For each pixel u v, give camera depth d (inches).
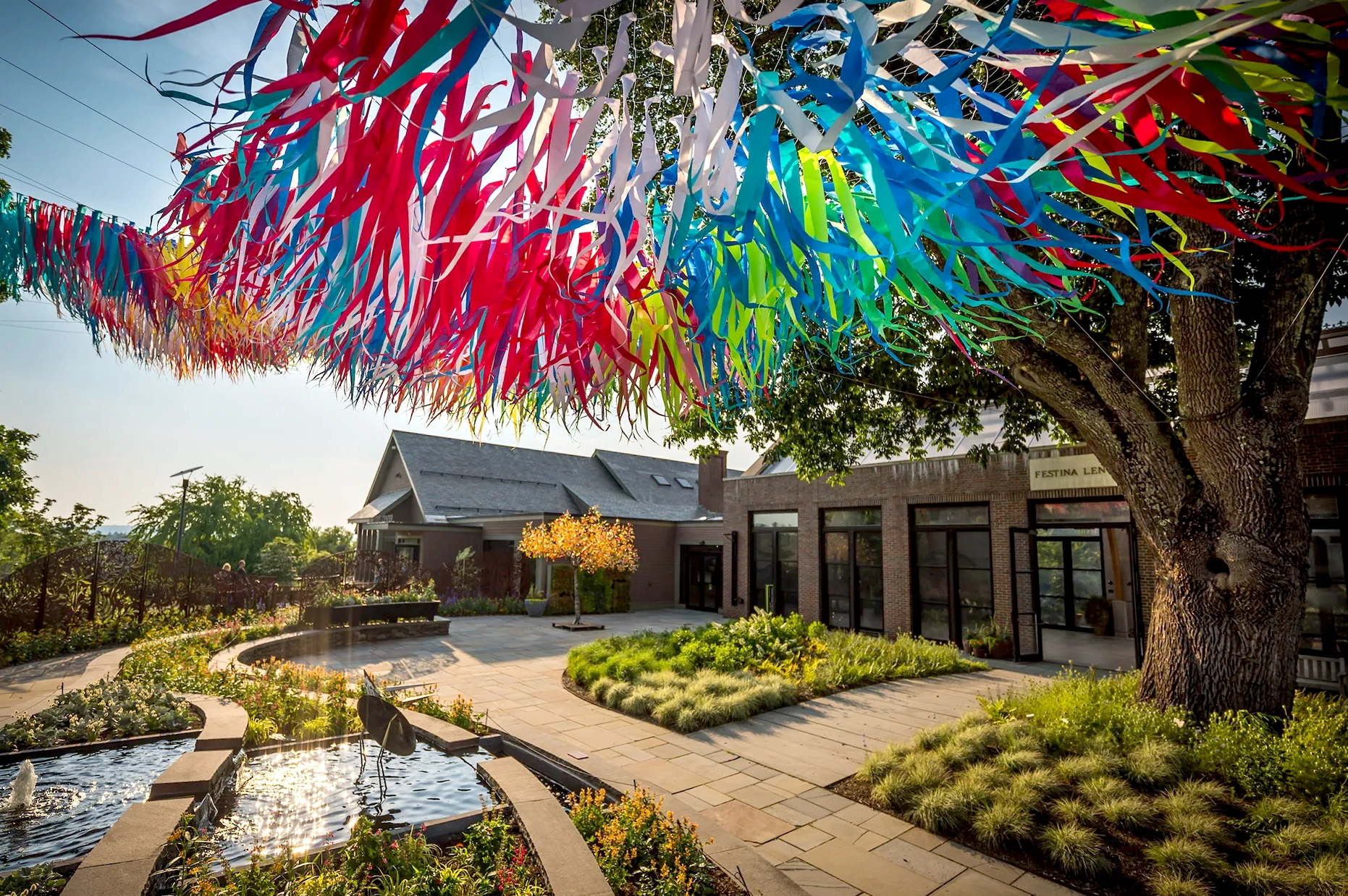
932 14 24.5
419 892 108.8
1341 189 24.6
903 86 26.6
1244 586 212.4
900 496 510.0
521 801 146.4
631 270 42.8
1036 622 423.8
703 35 27.4
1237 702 211.8
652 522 860.6
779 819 177.8
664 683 317.1
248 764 184.9
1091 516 408.5
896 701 309.6
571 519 641.0
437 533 813.9
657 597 861.8
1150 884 141.2
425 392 54.6
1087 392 237.1
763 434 307.7
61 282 61.1
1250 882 137.1
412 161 29.0
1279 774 174.6
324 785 169.3
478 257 37.3
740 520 645.9
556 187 29.0
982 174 25.8
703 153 29.3
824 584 566.3
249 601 561.0
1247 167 25.0
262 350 59.8
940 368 239.5
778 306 40.4
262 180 31.1
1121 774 189.6
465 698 319.9
